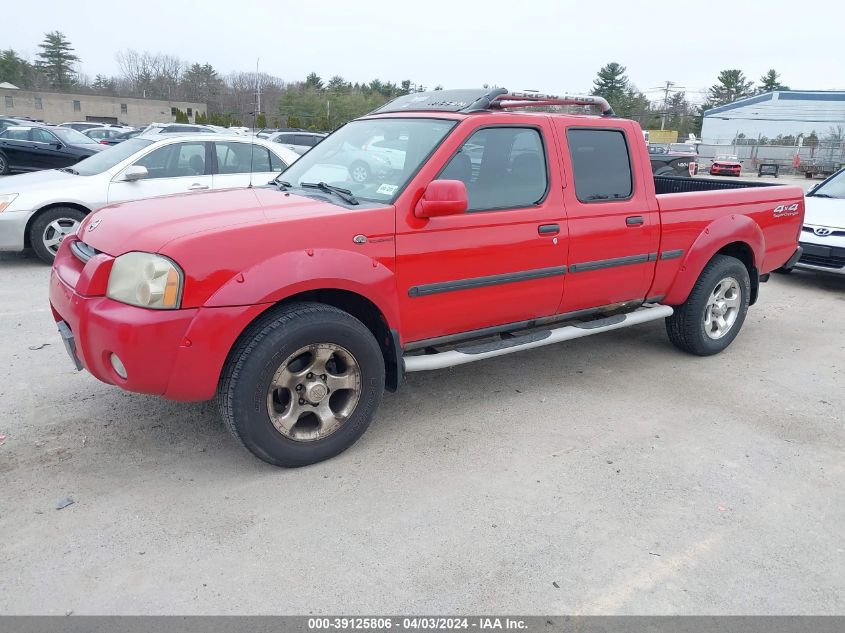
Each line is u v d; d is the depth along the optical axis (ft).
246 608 8.27
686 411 14.34
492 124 12.93
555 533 9.93
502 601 8.53
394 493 10.87
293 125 174.40
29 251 29.40
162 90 287.48
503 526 10.06
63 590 8.47
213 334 10.00
